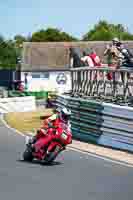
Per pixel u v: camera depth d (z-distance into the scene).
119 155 51.03
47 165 44.06
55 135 43.59
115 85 59.38
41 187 33.97
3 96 170.25
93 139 60.44
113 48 67.38
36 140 45.31
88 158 48.84
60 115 44.22
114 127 55.47
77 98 66.31
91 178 37.88
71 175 38.97
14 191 32.47
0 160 46.78
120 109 53.97
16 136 70.00
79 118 64.25
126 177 38.66
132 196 31.61
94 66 69.12
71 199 30.27
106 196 31.45
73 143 61.00
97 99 63.53
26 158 46.62
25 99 132.75
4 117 105.81
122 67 59.53
